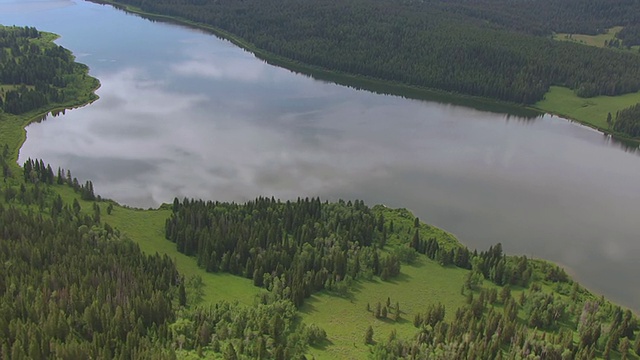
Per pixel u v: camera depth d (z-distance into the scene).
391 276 152.50
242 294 139.62
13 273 125.44
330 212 174.38
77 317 114.38
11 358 97.50
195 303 131.38
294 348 114.88
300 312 133.75
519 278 150.88
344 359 114.50
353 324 130.00
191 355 108.50
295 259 150.38
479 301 133.12
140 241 159.25
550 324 130.00
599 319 129.50
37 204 168.62
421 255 164.12
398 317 133.12
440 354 111.31
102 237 148.25
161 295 123.50
